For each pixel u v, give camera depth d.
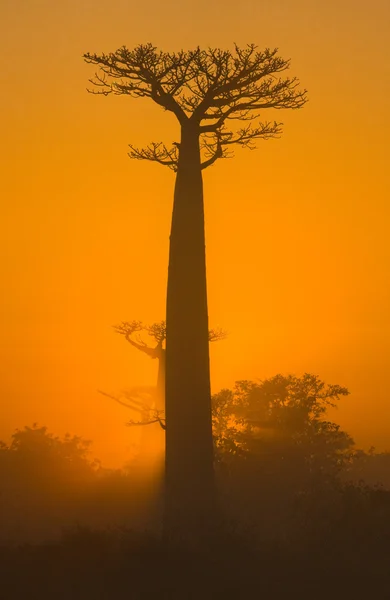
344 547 74.62
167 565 68.94
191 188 112.06
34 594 63.62
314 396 159.88
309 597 63.69
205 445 107.19
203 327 109.75
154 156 113.88
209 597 63.09
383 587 65.62
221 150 114.06
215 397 159.50
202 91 112.81
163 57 112.25
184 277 110.19
